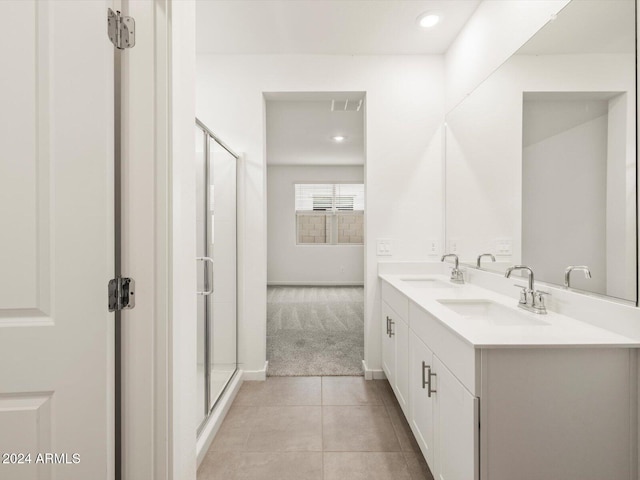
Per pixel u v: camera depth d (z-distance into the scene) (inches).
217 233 87.0
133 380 35.2
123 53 34.8
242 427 74.4
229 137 98.8
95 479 32.6
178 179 37.6
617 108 41.7
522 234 61.6
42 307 32.0
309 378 100.4
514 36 64.2
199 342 73.1
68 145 32.0
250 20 82.9
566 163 50.5
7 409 31.8
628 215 40.2
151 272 35.3
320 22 83.8
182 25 39.9
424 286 90.5
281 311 187.5
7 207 31.4
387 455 64.8
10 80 31.3
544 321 46.7
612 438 37.8
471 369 38.5
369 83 99.0
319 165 271.1
